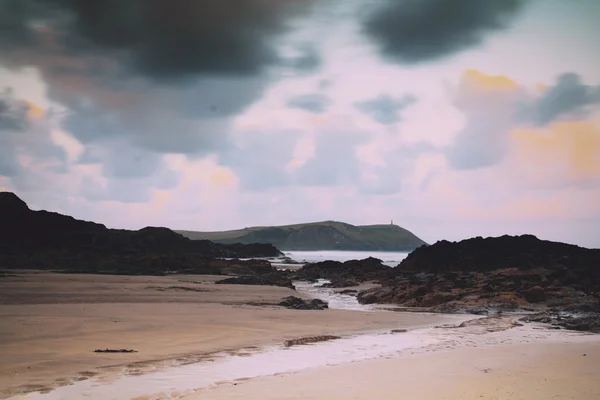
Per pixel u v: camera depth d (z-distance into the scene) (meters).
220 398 10.36
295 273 72.25
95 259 66.19
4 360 13.88
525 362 14.10
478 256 65.75
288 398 10.31
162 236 98.69
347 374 12.60
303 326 22.47
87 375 12.66
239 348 16.89
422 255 69.56
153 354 15.38
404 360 14.66
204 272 65.25
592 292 38.59
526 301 33.59
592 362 14.05
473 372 12.74
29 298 29.73
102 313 23.66
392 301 38.59
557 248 65.88
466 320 26.48
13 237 76.94
